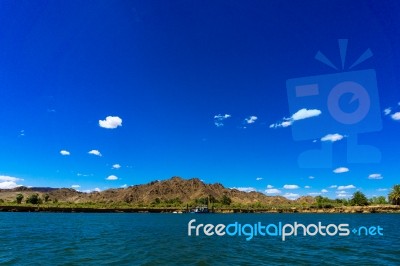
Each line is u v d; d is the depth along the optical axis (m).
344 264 31.00
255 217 160.25
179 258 33.72
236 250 39.94
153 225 94.69
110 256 34.66
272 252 38.50
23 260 31.81
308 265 30.47
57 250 38.91
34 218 125.81
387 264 31.14
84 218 137.62
